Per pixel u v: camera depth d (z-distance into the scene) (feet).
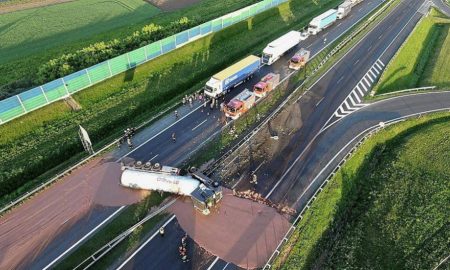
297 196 117.80
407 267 102.47
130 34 213.05
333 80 183.32
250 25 230.48
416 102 170.60
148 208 111.86
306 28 238.27
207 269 95.40
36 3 259.19
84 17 242.17
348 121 154.40
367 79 186.09
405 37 232.73
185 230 105.50
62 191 116.37
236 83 169.89
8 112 133.49
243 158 132.26
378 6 284.20
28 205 111.34
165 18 239.09
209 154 133.49
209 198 106.83
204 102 161.27
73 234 103.45
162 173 116.06
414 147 143.95
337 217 115.85
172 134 142.51
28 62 181.98
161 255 98.68
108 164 127.34
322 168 128.88
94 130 139.23
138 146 135.85
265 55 190.19
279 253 99.91
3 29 221.87
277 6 255.50
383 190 126.62
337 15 253.65
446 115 163.94
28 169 121.19
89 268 95.20
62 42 209.05
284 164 130.21
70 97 151.53
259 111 157.69
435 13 279.49
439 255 104.78
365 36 232.32
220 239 103.24
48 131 138.10
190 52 193.77
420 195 123.85
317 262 102.68
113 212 110.11
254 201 115.24
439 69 210.38
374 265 103.45
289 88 174.81
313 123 151.94
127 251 99.50
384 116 159.22
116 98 157.89
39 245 100.22
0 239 101.30
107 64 160.25
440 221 114.83
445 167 134.72
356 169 133.69
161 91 165.48
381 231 113.09
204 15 243.40
